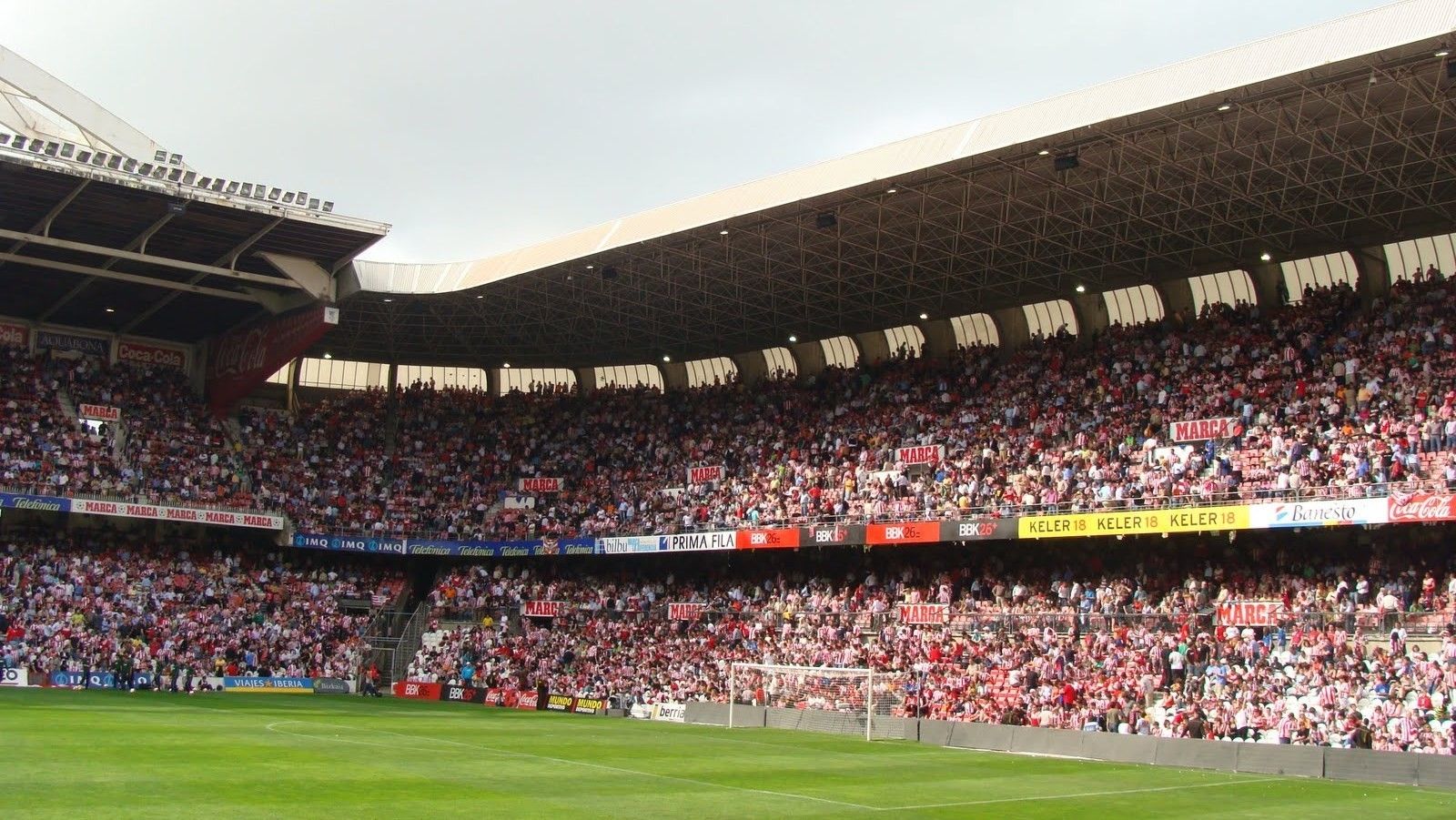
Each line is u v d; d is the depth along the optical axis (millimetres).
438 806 20547
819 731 46844
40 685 51500
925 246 51656
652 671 56594
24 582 55312
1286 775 33969
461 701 59250
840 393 62938
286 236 53344
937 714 45219
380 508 67562
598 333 67875
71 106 53094
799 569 58844
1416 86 35406
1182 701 39406
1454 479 37594
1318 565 43188
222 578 62062
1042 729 40156
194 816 18078
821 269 55438
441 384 75812
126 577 58688
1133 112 37250
